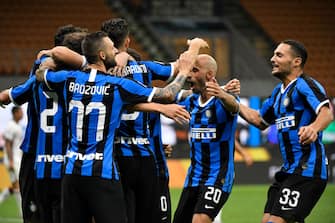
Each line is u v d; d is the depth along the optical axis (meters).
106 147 22.23
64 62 23.09
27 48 89.44
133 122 24.89
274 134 72.19
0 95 25.27
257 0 103.75
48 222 24.89
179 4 99.19
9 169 49.53
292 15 102.44
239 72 85.06
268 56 96.19
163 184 27.20
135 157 24.89
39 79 23.25
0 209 52.16
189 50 23.78
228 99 26.48
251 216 47.38
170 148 29.44
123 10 96.81
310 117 25.77
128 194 25.17
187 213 28.27
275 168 71.88
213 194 27.25
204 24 95.50
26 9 93.19
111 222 21.94
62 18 93.44
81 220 22.42
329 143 71.94
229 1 101.25
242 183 71.06
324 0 103.94
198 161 28.17
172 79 25.70
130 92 22.25
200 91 28.06
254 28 99.69
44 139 24.48
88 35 22.69
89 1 96.31
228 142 27.84
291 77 26.55
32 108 25.42
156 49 92.44
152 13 98.31
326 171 25.73
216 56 93.88
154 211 25.25
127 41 25.31
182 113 22.27
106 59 22.69
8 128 49.28
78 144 22.33
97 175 21.94
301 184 25.38
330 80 96.81
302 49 26.41
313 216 46.94
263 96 78.69
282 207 25.28
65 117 24.30
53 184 24.50
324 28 101.75
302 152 25.77
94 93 22.27
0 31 90.44
